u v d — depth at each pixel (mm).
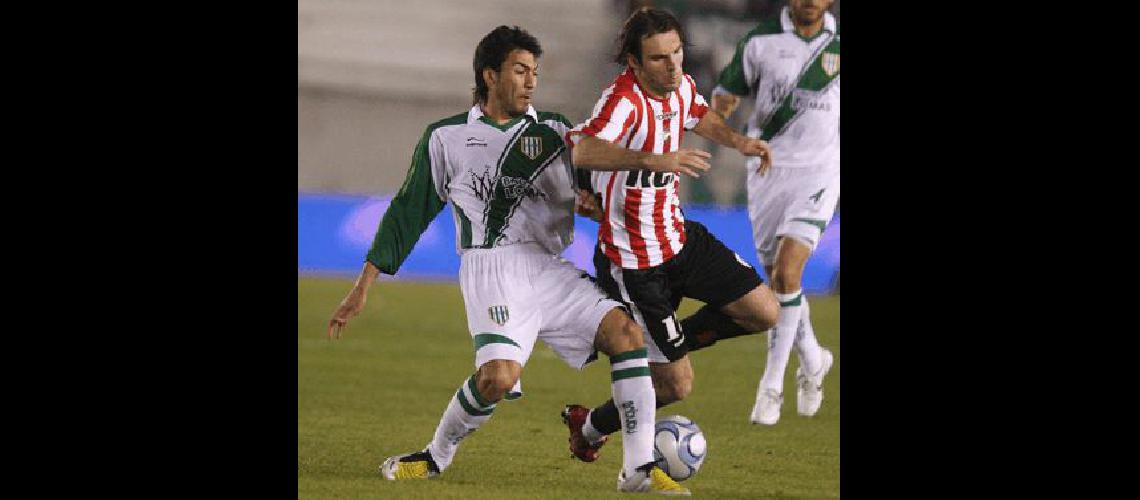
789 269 23703
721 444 21266
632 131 17531
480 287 17453
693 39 53750
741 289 18953
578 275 17844
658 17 17250
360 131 57594
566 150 17844
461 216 17750
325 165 57000
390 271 17938
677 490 16938
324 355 30031
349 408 23938
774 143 24547
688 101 18344
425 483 17672
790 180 24438
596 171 18234
